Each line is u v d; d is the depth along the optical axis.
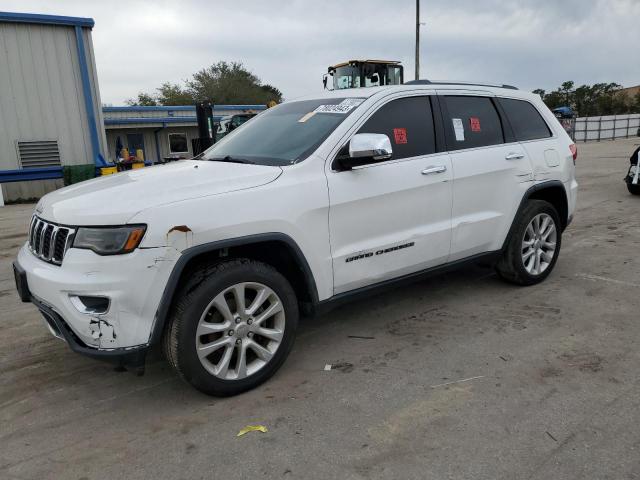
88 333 2.86
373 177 3.73
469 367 3.51
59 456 2.72
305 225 3.38
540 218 5.03
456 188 4.25
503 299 4.77
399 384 3.32
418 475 2.47
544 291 4.93
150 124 27.38
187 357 2.99
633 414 2.89
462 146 4.39
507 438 2.72
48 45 14.95
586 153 23.02
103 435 2.90
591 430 2.76
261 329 3.29
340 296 3.69
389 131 3.96
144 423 3.00
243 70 57.84
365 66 16.66
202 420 3.00
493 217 4.57
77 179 14.92
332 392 3.25
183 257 2.91
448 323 4.27
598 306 4.51
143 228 2.81
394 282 4.00
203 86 55.38
